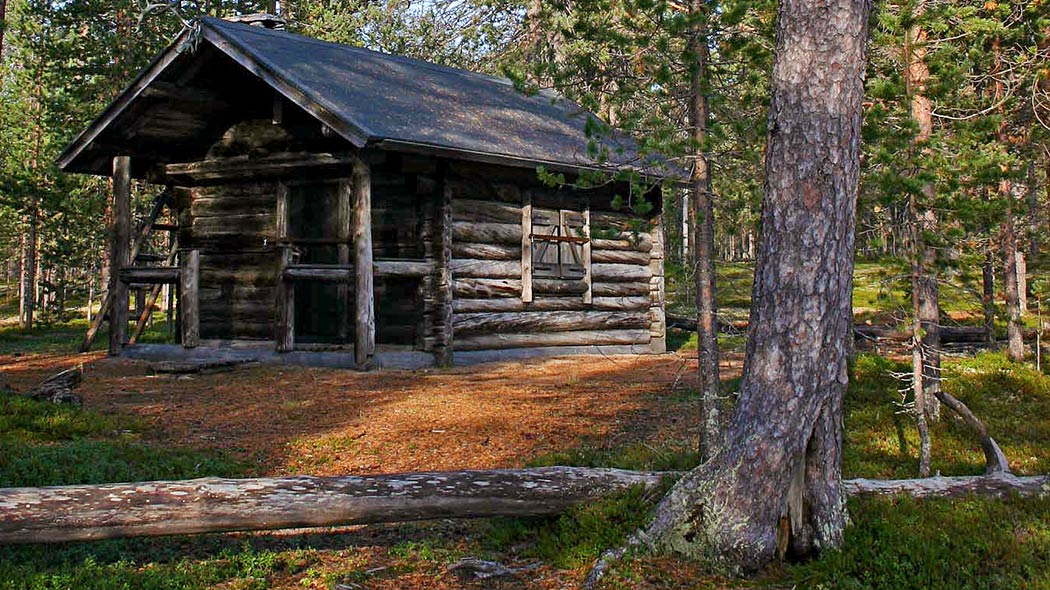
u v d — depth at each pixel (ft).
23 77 91.09
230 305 50.70
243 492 16.70
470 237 49.19
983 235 29.81
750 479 16.79
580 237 55.11
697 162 25.08
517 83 30.94
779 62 17.57
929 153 27.25
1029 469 24.80
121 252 52.21
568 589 16.48
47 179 88.63
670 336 71.82
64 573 15.98
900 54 27.53
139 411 33.22
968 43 31.63
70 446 23.98
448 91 54.60
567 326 54.29
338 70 48.78
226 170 49.44
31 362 50.49
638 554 17.08
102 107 84.07
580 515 18.57
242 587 16.70
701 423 23.66
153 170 53.42
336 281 46.39
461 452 27.30
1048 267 60.75
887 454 26.96
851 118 17.13
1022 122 49.62
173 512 16.15
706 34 25.59
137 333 54.80
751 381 17.29
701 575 16.46
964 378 40.01
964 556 16.43
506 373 44.86
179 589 16.25
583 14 28.02
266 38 50.21
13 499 15.39
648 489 19.15
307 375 42.68
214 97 48.32
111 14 84.23
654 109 27.12
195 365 42.83
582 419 31.91
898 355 53.11
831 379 17.08
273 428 30.63
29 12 82.48
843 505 17.49
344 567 18.07
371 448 27.89
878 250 27.45
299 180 48.11
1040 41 42.60
